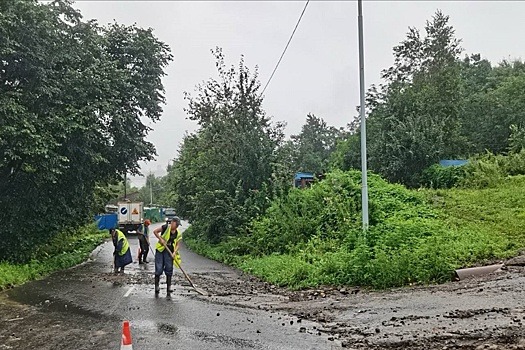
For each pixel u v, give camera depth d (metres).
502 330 7.07
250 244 21.97
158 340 7.96
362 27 14.85
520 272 11.35
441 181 32.84
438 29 52.59
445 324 7.78
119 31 28.00
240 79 28.83
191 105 32.09
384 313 9.09
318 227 19.48
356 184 21.53
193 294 12.85
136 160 26.59
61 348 7.66
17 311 10.86
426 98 46.72
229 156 26.86
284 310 10.31
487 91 68.00
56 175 20.64
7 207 20.19
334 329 8.31
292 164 26.39
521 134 43.66
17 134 17.70
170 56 29.16
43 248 23.77
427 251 12.35
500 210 20.56
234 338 7.99
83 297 12.59
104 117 22.69
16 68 19.70
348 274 12.98
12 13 18.34
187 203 37.25
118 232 18.53
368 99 52.12
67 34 21.61
